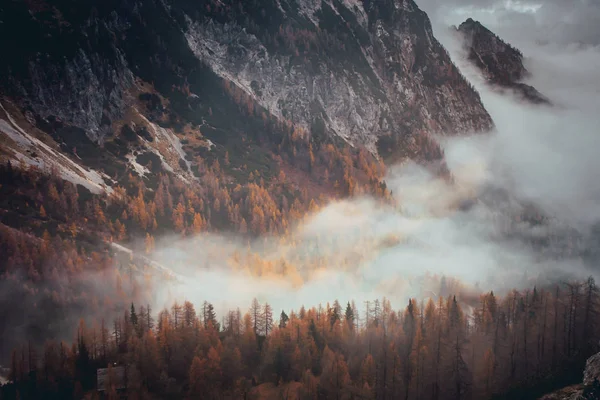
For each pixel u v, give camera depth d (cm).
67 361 18812
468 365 19725
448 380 19075
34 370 18875
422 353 19162
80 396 17838
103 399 17738
